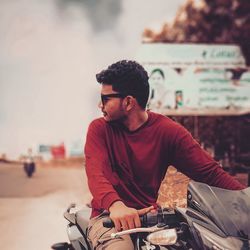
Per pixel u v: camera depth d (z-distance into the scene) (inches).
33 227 280.8
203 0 503.8
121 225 85.5
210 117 463.2
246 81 477.4
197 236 80.0
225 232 78.7
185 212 87.6
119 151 103.2
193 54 476.1
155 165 102.9
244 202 84.0
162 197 200.5
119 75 99.3
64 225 285.0
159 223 84.2
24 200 391.5
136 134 102.3
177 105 459.8
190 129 456.8
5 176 530.9
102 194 90.9
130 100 100.2
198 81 469.7
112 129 104.2
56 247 126.6
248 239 76.8
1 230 271.7
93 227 103.9
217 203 84.5
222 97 471.2
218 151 443.8
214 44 476.1
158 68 466.9
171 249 85.1
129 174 102.9
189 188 90.2
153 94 457.4
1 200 389.7
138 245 90.6
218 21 497.0
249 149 443.8
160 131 102.1
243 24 496.7
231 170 387.2
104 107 102.0
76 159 613.0
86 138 104.6
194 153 100.6
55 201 388.2
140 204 103.0
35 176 553.3
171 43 469.4
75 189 454.6
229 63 475.8
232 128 459.5
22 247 233.6
